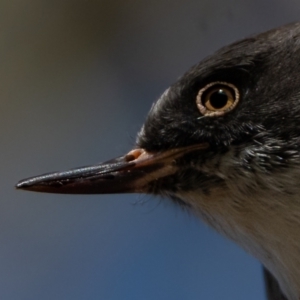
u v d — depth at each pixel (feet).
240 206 2.55
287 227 2.54
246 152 2.54
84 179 2.56
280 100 2.54
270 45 2.54
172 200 2.56
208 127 2.55
